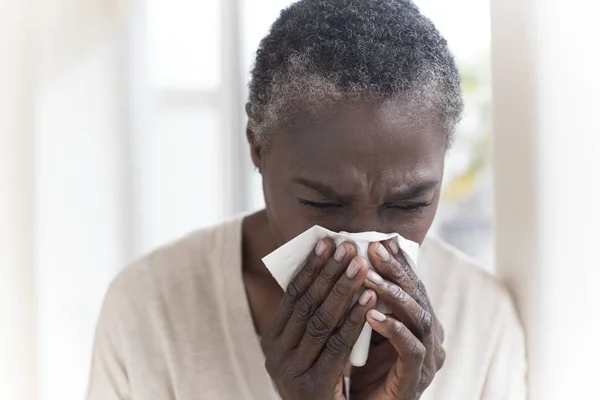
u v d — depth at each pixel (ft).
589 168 2.32
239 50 5.30
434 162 2.10
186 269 2.72
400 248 2.16
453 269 2.81
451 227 6.48
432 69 2.10
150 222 5.20
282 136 2.11
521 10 2.63
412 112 2.02
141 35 5.12
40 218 4.47
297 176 2.07
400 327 2.13
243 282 2.63
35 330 4.40
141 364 2.60
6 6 4.33
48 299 4.51
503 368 2.69
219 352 2.57
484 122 6.39
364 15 2.09
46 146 4.54
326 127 2.00
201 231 2.83
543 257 2.60
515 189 2.76
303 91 2.03
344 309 2.14
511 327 2.73
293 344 2.25
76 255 4.73
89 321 4.71
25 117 4.38
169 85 5.32
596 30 2.26
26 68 4.39
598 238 2.28
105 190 4.93
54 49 4.65
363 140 1.99
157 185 5.28
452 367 2.65
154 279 2.71
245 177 5.34
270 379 2.50
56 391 4.54
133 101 5.09
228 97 5.30
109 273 4.90
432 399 2.61
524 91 2.65
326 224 2.14
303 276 2.16
